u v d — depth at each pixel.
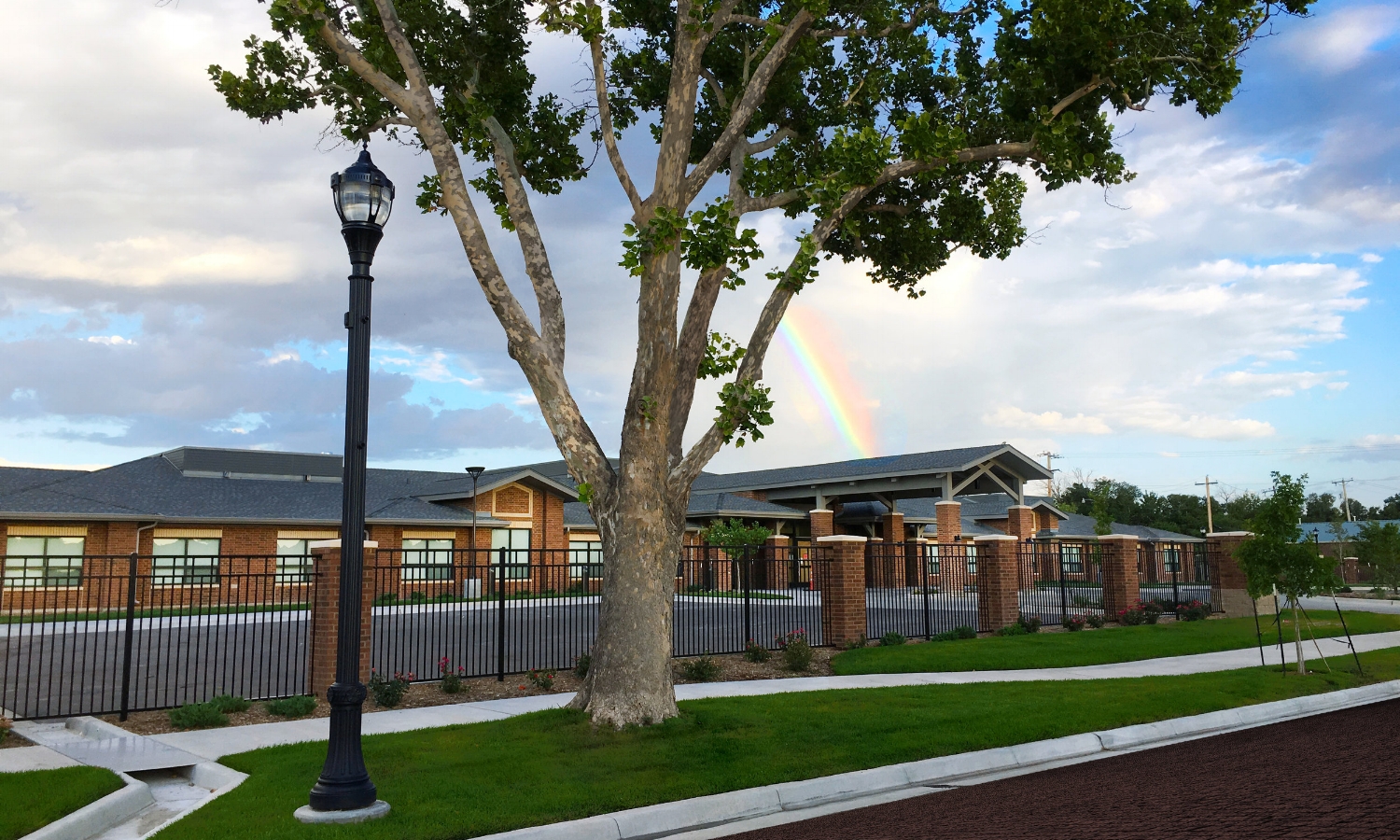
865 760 9.16
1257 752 9.45
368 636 13.41
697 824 7.58
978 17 14.04
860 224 15.67
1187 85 13.00
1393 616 26.98
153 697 13.48
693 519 44.53
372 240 7.98
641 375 10.65
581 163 14.71
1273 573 15.12
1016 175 15.59
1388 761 8.62
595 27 11.23
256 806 7.32
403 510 36.12
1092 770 8.93
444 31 13.23
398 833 6.75
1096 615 25.89
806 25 11.62
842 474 42.25
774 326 11.67
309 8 10.61
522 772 8.41
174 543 30.91
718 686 14.34
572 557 40.56
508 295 10.99
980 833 6.54
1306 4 12.30
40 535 28.50
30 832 6.63
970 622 24.64
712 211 10.02
